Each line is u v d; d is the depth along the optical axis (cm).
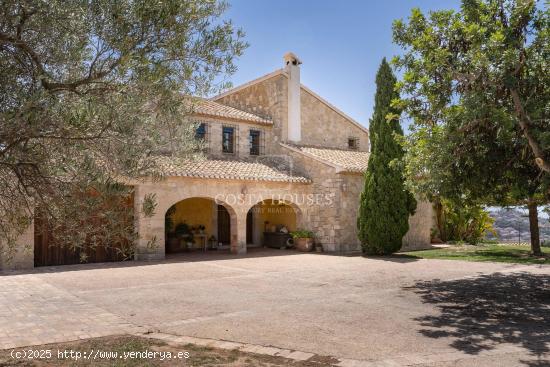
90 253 1576
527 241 2722
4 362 541
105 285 1116
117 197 440
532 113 786
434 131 931
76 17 421
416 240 2253
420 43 970
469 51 861
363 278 1238
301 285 1124
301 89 2472
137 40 448
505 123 780
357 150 2728
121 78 454
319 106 2559
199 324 733
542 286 1102
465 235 2614
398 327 718
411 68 1028
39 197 449
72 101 445
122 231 462
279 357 566
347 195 2028
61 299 939
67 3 409
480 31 847
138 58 444
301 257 1792
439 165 920
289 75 2381
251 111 2519
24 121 366
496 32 818
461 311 835
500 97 873
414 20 1023
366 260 1670
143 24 444
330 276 1277
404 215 1825
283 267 1478
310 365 536
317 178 2094
